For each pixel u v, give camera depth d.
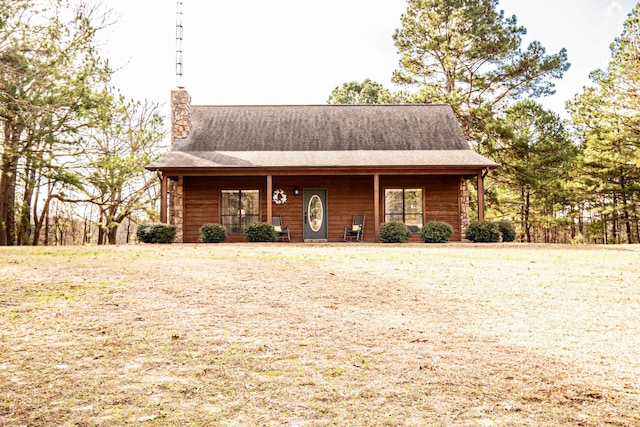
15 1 13.06
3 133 15.95
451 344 4.26
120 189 20.39
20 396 3.04
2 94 13.20
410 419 2.83
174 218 17.20
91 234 28.39
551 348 4.17
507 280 7.25
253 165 15.73
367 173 16.14
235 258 9.47
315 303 5.70
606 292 6.45
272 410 2.93
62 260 8.87
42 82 13.73
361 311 5.39
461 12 23.98
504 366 3.72
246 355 3.89
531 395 3.19
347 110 19.83
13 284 6.30
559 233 32.81
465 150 17.62
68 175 16.42
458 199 17.88
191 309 5.30
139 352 3.91
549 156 24.39
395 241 15.24
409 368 3.66
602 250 12.55
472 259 9.66
